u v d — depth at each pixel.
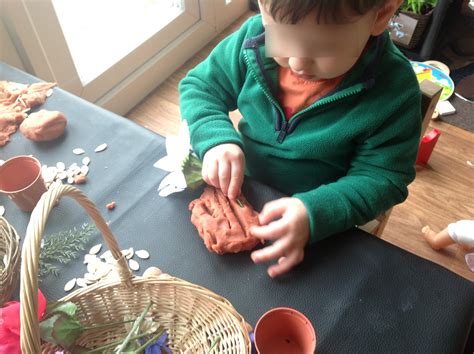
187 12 1.76
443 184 1.44
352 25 0.57
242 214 0.67
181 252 0.65
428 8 1.72
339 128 0.73
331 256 0.63
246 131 0.86
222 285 0.61
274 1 0.56
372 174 0.72
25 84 0.93
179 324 0.59
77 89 1.47
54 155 0.80
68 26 1.53
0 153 0.82
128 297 0.59
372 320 0.56
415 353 0.53
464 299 0.57
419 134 0.74
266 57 0.76
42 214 0.46
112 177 0.76
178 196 0.72
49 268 0.65
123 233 0.68
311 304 0.58
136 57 1.63
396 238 1.33
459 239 1.19
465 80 1.71
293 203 0.65
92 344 0.58
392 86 0.71
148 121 1.66
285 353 0.54
